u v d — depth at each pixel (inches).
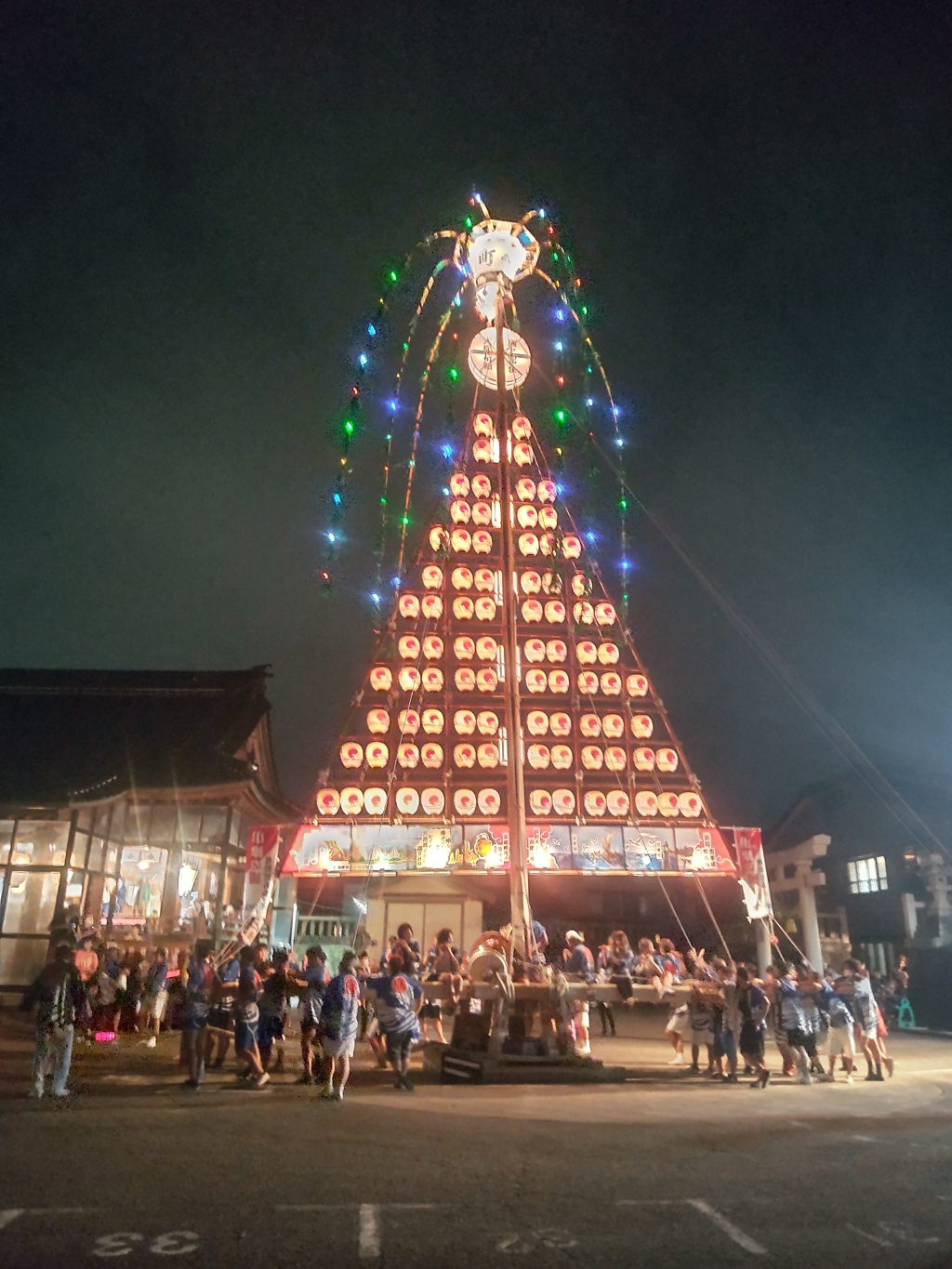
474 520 1218.0
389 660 1133.1
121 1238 244.5
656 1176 323.3
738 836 1072.2
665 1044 860.0
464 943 1197.1
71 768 967.6
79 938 743.7
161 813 1019.3
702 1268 230.8
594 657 1154.7
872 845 1505.9
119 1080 517.0
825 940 1371.8
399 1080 518.6
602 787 1083.9
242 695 1155.9
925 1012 1116.5
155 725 1088.2
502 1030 593.0
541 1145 372.5
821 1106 499.5
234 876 1113.4
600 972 720.3
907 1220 273.9
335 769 1072.2
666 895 1593.3
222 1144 359.3
